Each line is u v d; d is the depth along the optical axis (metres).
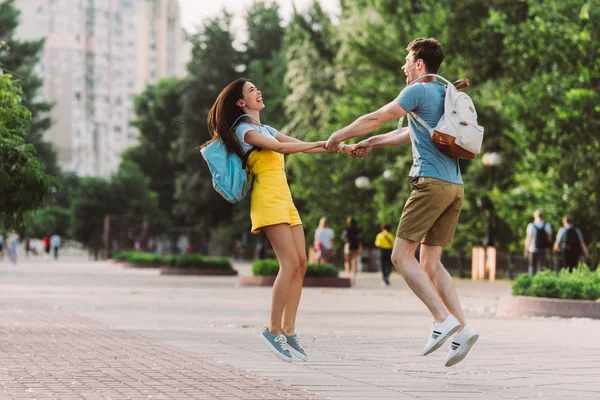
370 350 11.12
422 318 16.92
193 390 7.76
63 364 9.53
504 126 41.69
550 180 30.91
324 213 54.41
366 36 47.78
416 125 8.56
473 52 43.78
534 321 16.47
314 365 9.59
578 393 7.78
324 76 58.81
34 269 50.50
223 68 88.06
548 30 30.77
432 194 8.45
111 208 87.81
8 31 84.44
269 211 8.71
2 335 12.66
